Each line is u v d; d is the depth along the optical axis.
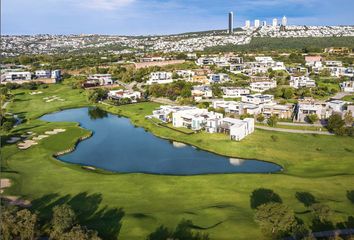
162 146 136.00
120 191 92.81
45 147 132.38
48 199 88.12
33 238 66.38
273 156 118.12
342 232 69.81
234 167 111.62
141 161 119.19
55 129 159.00
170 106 181.62
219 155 123.75
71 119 185.62
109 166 114.94
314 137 135.12
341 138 133.50
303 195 87.31
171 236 69.50
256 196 87.56
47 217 77.69
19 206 83.94
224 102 184.00
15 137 145.75
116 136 151.50
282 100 197.12
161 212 79.81
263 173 103.00
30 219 66.62
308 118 157.75
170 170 110.31
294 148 123.88
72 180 100.81
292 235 67.50
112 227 73.19
